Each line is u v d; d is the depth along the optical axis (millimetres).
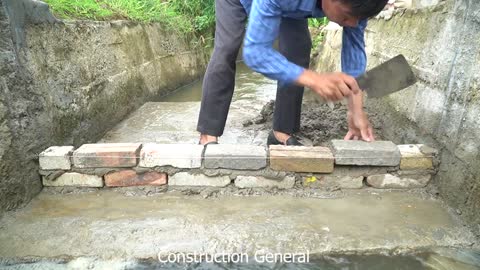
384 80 1407
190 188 1660
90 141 2193
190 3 5160
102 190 1668
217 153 1628
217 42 1750
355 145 1655
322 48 4527
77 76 2146
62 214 1488
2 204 1450
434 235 1360
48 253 1272
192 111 2902
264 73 1182
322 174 1656
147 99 3307
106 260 1251
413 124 1923
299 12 1220
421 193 1646
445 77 1635
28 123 1596
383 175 1657
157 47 3900
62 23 2074
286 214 1485
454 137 1527
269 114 2668
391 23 2479
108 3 3311
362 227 1403
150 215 1479
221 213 1493
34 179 1612
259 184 1658
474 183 1385
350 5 1028
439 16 1770
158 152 1630
